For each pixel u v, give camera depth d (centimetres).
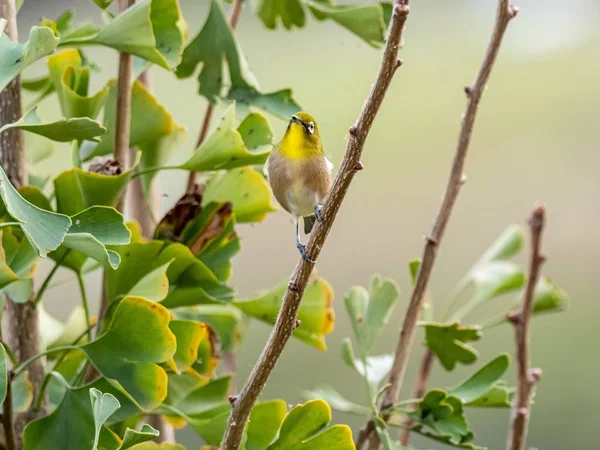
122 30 612
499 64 838
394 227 703
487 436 662
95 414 605
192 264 615
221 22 622
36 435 610
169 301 616
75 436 610
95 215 607
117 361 609
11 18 614
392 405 618
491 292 630
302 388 666
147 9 612
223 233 618
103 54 671
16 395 613
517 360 621
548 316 677
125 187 616
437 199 732
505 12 618
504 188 743
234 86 623
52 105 664
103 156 620
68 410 611
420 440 661
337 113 738
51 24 614
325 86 755
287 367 668
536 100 798
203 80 623
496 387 616
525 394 621
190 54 622
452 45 845
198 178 630
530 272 621
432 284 687
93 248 605
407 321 619
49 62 616
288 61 776
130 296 609
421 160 751
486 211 731
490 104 805
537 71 829
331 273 681
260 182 620
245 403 607
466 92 619
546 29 859
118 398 612
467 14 866
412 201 730
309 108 741
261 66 769
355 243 698
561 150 764
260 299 617
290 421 610
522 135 777
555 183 742
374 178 744
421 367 628
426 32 857
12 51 607
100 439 610
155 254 614
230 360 631
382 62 604
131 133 620
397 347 619
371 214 713
